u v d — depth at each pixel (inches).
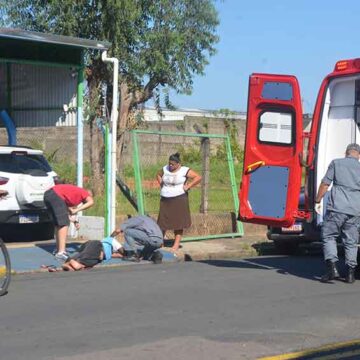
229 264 526.0
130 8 813.9
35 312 345.7
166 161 939.3
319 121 464.1
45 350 279.4
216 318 337.7
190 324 325.1
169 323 326.3
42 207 580.4
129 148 887.7
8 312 345.1
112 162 589.3
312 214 464.8
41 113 698.2
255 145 465.7
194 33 908.6
